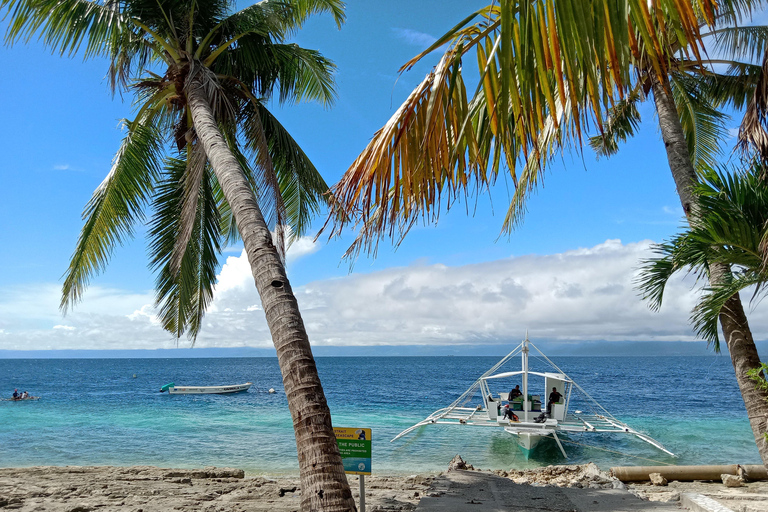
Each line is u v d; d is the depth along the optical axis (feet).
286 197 40.19
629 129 33.14
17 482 30.40
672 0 6.54
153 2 30.14
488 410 67.92
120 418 95.50
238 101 33.81
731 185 16.17
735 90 28.02
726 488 34.27
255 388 185.47
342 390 187.42
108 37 29.17
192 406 120.47
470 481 26.73
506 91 6.48
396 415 105.60
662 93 21.36
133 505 24.27
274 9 33.94
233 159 20.66
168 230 35.60
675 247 17.28
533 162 14.87
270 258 15.39
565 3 6.29
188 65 29.01
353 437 18.22
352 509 11.05
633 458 58.49
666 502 21.38
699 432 78.64
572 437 70.18
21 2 25.61
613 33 6.30
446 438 71.00
